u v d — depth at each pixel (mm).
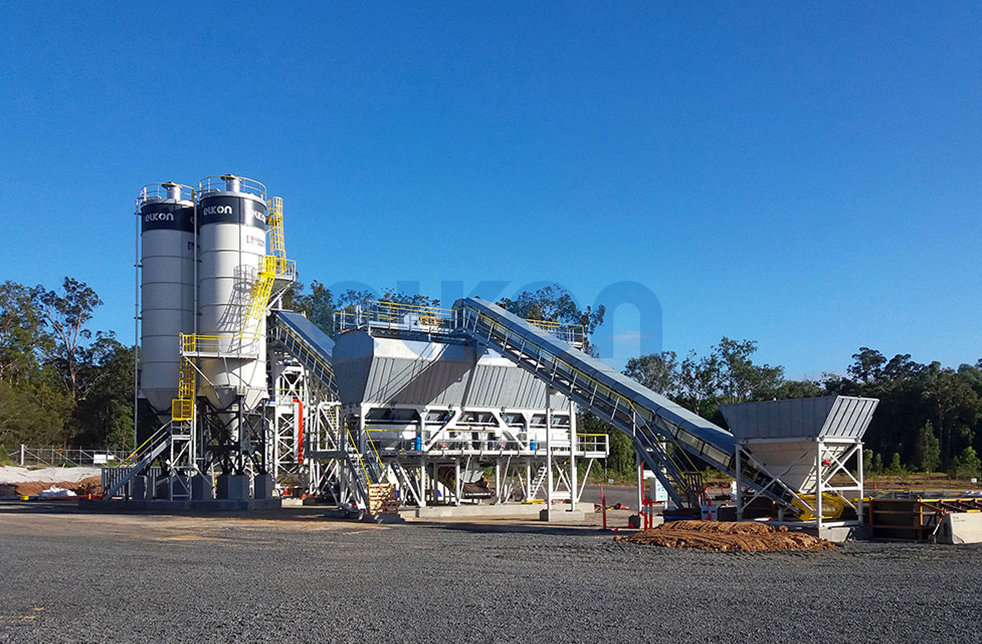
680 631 13133
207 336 48312
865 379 142000
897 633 12961
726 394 103562
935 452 89750
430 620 14070
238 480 47188
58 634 13430
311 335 48500
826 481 28672
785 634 12906
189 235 51000
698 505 32156
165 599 16484
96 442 104562
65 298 126062
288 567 21094
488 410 43344
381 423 40938
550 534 30219
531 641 12547
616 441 84750
